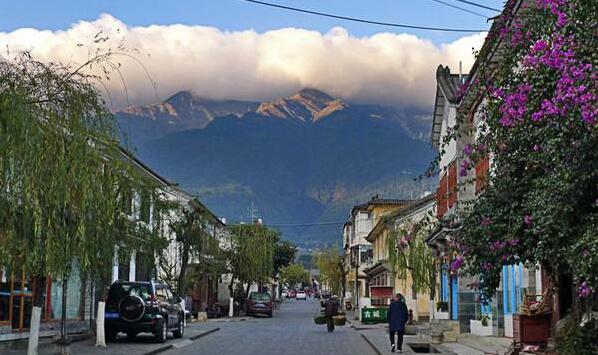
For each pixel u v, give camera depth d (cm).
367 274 6600
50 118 1337
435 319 3209
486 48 1322
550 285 1666
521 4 1344
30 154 1256
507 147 1248
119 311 2516
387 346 2569
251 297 5812
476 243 1305
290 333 3522
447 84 2938
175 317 2823
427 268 3466
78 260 1546
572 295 1415
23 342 2173
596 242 934
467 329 2583
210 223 4391
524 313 1641
